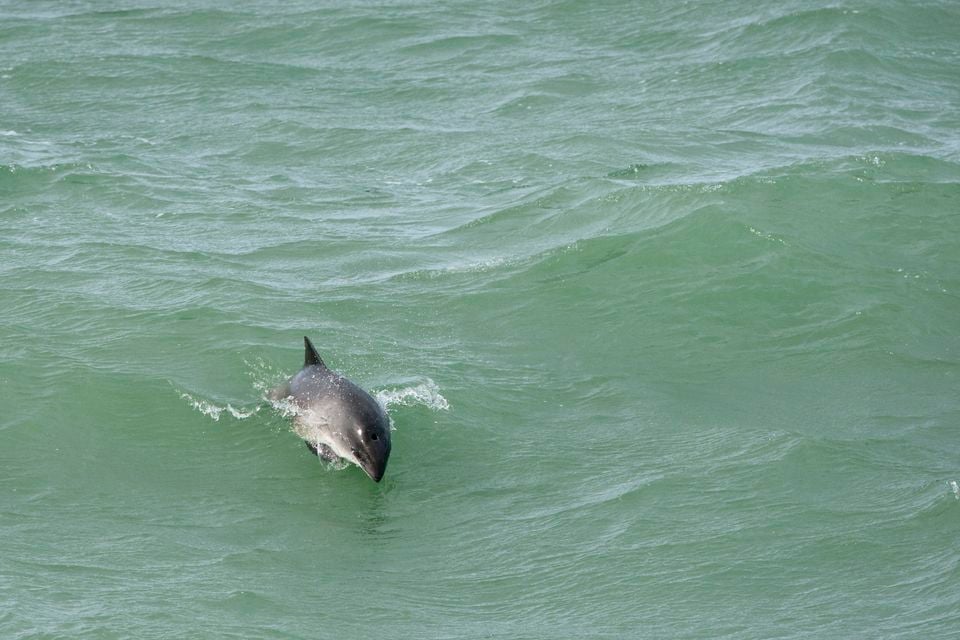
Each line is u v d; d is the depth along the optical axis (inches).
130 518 1829.5
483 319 2556.6
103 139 4188.0
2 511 1819.6
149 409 2117.4
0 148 3976.4
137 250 2906.0
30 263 2778.1
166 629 1534.2
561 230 3080.7
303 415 1985.7
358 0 6432.1
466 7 6264.8
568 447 2064.5
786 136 4173.2
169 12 6141.7
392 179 3806.6
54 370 2212.1
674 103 4687.5
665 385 2304.4
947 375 2367.1
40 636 1491.1
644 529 1819.6
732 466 1989.4
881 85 4879.4
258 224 3235.7
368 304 2588.6
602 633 1579.7
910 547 1763.0
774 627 1589.6
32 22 5910.4
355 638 1553.9
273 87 4968.0
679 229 2925.7
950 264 2844.5
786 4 5954.7
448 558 1756.9
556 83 4972.9
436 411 2135.8
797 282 2709.2
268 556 1739.7
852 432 2124.8
